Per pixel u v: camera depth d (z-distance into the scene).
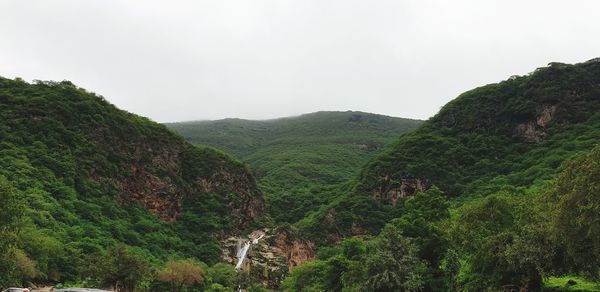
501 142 179.25
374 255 62.72
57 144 131.38
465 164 177.12
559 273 48.19
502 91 197.50
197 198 172.00
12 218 50.62
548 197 44.50
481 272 52.53
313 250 168.25
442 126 199.38
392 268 61.28
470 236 55.38
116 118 156.62
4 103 135.00
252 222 183.88
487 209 56.91
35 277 77.62
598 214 37.12
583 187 38.47
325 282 85.06
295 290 106.88
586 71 183.62
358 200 178.62
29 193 106.88
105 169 141.12
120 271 85.19
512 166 163.00
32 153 123.75
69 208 115.25
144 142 162.25
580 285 52.94
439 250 67.00
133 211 143.50
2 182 51.81
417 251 65.12
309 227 176.12
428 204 81.88
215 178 181.12
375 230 168.00
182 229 157.38
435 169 176.75
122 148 152.12
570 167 42.25
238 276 129.62
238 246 162.00
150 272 95.69
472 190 158.00
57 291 38.88
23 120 131.75
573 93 178.50
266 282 149.62
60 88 151.38
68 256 89.56
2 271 50.88
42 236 86.44
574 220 39.28
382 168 187.12
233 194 182.25
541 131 174.25
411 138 196.50
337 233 170.25
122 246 95.31
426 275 63.75
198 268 105.75
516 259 47.72
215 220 167.38
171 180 164.00
